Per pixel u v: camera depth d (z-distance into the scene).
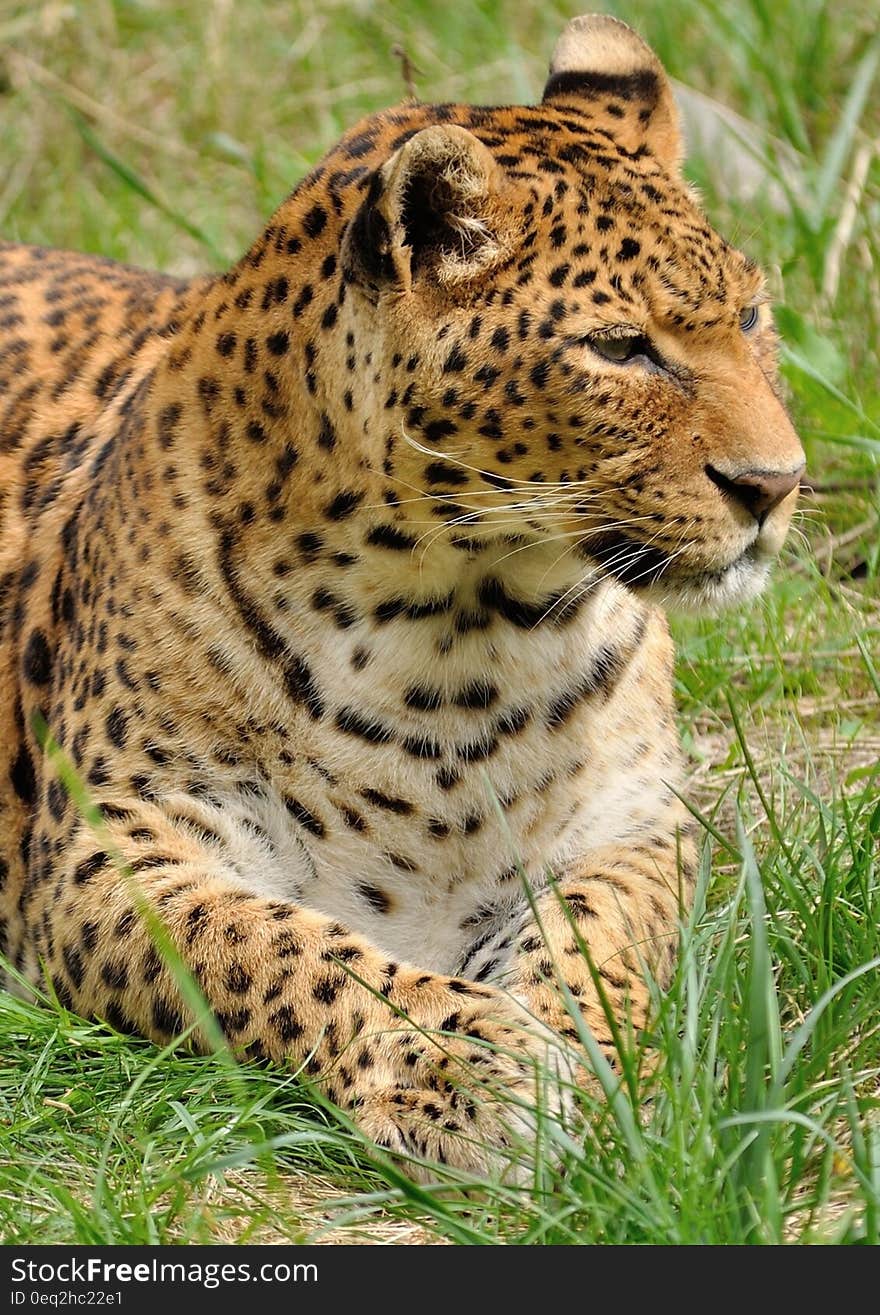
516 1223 7.69
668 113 10.27
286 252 9.61
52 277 12.32
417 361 8.79
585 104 10.24
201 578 9.49
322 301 9.23
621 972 9.22
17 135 19.55
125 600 9.69
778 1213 7.04
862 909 9.58
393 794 9.55
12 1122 8.67
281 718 9.46
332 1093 8.62
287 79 19.61
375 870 9.71
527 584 9.32
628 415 8.86
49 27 19.95
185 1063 8.78
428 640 9.32
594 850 10.04
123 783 9.55
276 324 9.46
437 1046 8.62
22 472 11.14
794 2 18.39
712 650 12.59
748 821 11.00
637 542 9.04
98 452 10.76
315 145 18.41
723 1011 8.28
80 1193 8.20
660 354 8.94
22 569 10.84
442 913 9.88
